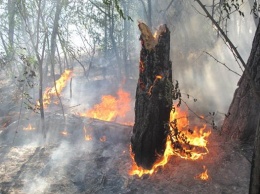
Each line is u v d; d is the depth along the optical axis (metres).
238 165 5.49
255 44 5.66
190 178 5.30
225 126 6.54
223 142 6.26
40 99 7.09
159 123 5.33
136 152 5.61
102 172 5.73
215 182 5.16
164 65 5.05
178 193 4.98
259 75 5.66
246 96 6.05
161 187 5.17
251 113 6.03
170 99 4.90
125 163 5.96
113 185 5.34
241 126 6.18
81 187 5.35
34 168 5.93
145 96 5.21
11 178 5.58
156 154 5.55
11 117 8.51
